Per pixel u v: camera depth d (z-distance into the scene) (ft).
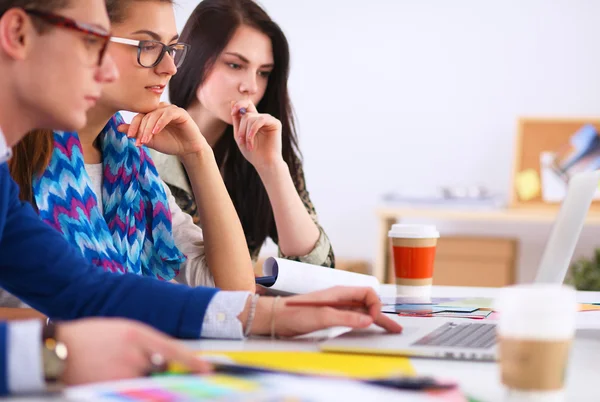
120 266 5.65
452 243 14.26
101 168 6.02
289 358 3.31
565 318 2.63
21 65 3.54
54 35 3.53
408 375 2.89
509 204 14.99
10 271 4.04
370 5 15.83
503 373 2.70
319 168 16.07
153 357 2.89
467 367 3.28
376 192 15.94
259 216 8.36
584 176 4.72
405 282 5.71
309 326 3.89
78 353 2.80
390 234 5.75
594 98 15.33
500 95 15.56
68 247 4.15
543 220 13.74
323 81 16.02
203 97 8.56
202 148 6.13
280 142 7.77
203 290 4.07
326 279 5.01
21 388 2.73
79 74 3.60
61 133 5.48
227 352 3.47
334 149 16.03
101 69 3.69
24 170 5.20
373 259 15.97
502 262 14.11
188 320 3.94
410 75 15.79
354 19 15.90
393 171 15.89
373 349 3.48
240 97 8.47
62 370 2.78
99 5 3.70
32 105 3.62
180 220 6.61
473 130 15.65
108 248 5.60
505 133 15.56
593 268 13.79
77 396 2.51
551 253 4.83
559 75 15.42
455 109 15.69
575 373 3.24
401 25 15.78
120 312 3.99
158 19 5.68
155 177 6.36
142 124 5.88
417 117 15.79
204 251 6.28
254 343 3.81
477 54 15.61
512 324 2.66
